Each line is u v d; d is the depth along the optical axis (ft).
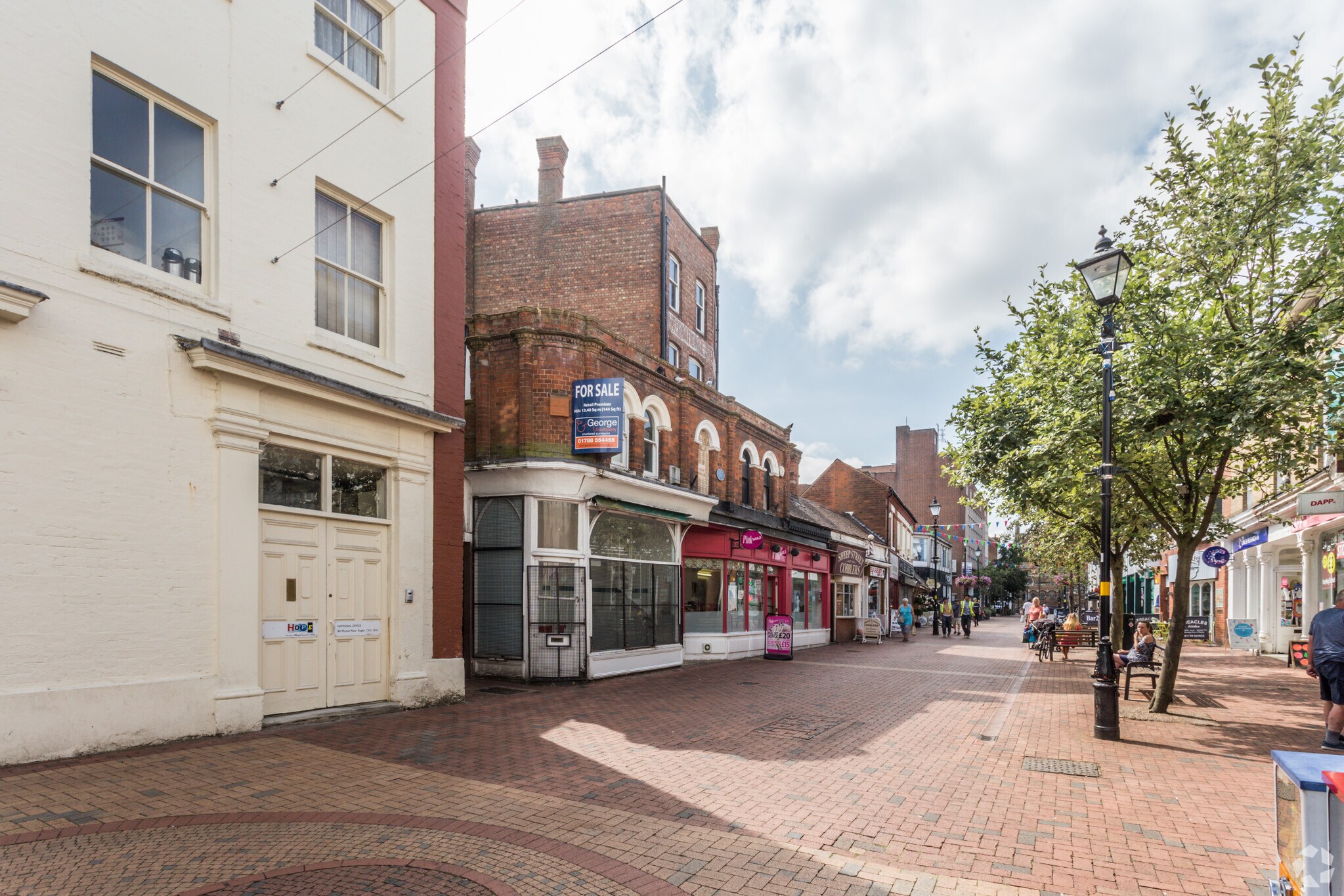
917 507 228.63
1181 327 32.12
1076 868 16.17
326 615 29.89
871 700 39.42
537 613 43.70
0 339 20.40
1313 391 27.94
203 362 24.82
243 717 25.59
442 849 15.80
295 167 29.45
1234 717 34.47
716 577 62.64
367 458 31.96
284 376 27.32
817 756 26.16
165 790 18.74
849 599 97.30
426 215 35.94
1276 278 31.89
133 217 24.32
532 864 15.25
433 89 36.86
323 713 28.94
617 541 49.96
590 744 26.89
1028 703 38.91
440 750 24.75
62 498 21.50
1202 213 33.17
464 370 37.50
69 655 21.42
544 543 44.37
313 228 30.09
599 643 47.32
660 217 68.39
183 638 24.25
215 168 26.68
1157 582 111.34
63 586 21.38
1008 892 14.87
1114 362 33.73
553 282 69.77
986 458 40.45
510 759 23.94
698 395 61.05
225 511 25.59
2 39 20.90
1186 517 35.27
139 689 22.84
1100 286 30.19
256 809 17.71
